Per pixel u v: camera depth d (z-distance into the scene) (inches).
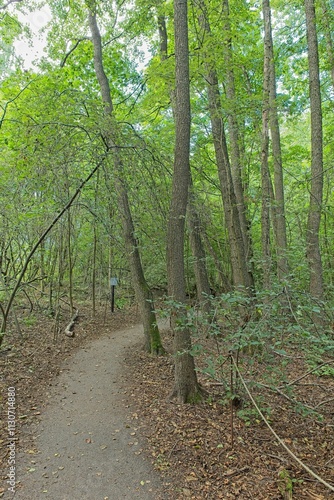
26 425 179.2
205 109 285.9
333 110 424.5
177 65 191.3
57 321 353.1
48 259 409.7
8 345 295.7
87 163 253.4
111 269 507.5
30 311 380.8
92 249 481.7
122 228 326.0
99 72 328.2
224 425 175.5
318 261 298.7
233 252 277.4
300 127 629.9
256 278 346.0
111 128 234.1
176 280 187.8
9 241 287.9
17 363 261.6
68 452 156.9
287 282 162.1
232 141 342.0
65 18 353.7
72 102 233.5
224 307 182.2
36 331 351.9
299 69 440.5
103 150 242.5
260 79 400.8
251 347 189.3
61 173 230.8
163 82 270.1
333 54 358.6
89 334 373.7
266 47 265.4
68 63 406.6
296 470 141.9
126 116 380.5
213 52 249.9
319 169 311.6
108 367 273.0
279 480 133.2
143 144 253.9
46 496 128.3
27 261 235.0
